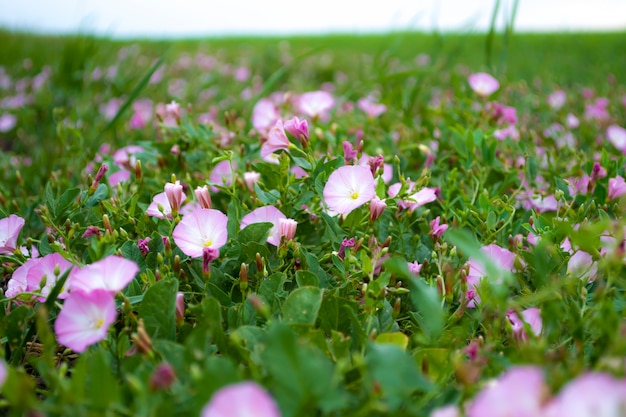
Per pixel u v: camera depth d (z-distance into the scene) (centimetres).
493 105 56
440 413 25
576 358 30
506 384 23
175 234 35
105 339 30
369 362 25
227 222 37
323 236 40
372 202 37
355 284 35
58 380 27
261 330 30
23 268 35
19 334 33
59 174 56
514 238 38
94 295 29
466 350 29
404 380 24
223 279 36
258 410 22
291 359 24
